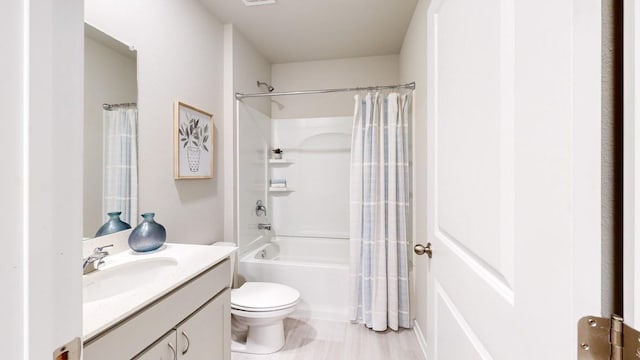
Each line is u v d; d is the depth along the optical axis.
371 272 2.22
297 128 3.21
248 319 1.83
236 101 2.39
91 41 1.24
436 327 1.06
